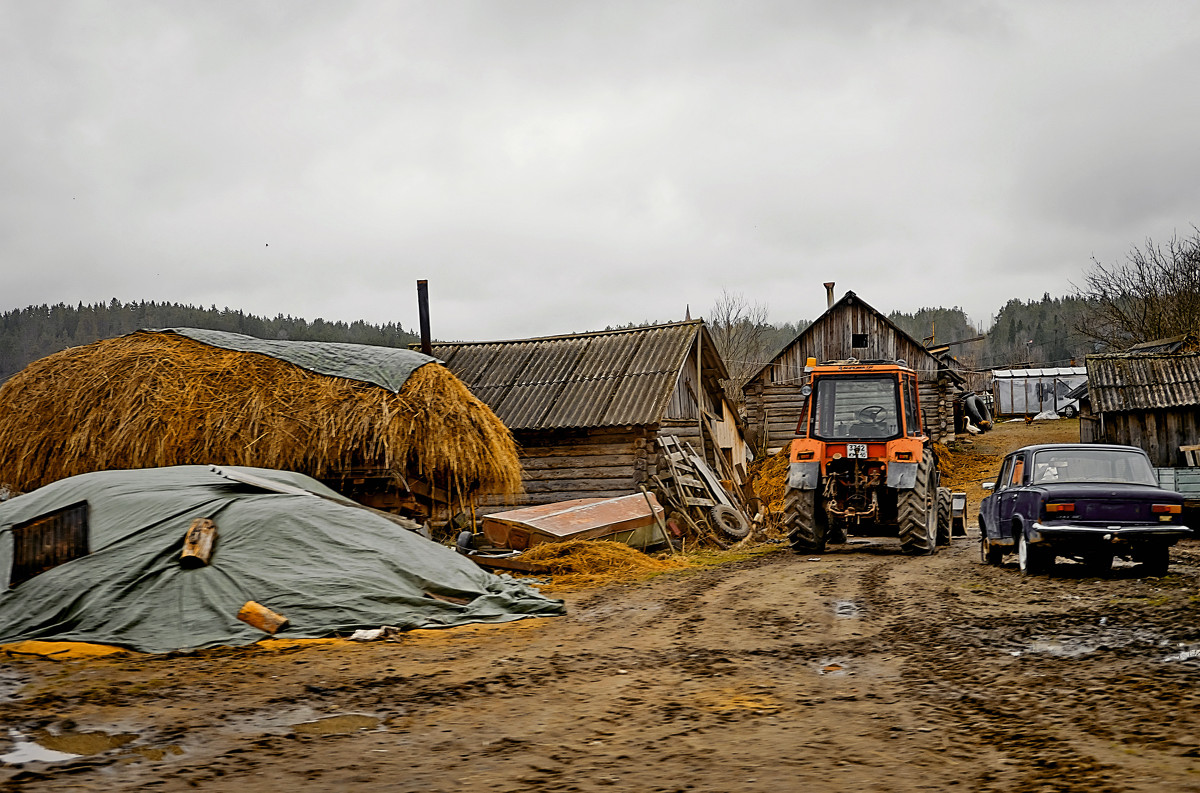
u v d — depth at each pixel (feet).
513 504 63.57
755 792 11.66
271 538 29.19
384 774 12.60
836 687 17.71
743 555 51.24
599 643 23.48
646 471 61.93
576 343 73.61
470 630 26.89
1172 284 132.77
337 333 360.89
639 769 12.74
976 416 134.41
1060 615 24.79
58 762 13.29
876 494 47.52
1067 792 11.30
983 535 41.47
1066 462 36.24
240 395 45.32
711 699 16.94
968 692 16.85
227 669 21.13
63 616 26.27
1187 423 70.59
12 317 403.95
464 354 74.38
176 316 406.82
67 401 45.52
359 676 19.89
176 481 32.81
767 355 215.51
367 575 28.76
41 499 31.53
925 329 469.16
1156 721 14.30
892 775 12.23
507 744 14.14
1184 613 24.00
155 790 11.96
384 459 44.45
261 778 12.43
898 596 29.89
